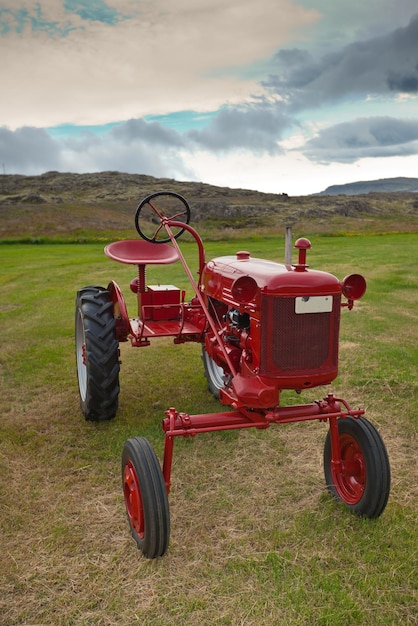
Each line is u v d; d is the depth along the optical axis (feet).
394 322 26.08
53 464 12.44
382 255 56.59
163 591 8.38
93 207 199.52
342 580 8.54
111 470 12.11
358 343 22.17
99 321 14.07
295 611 7.89
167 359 20.99
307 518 10.18
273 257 54.75
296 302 9.39
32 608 8.04
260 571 8.72
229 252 62.44
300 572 8.69
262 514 10.45
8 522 10.13
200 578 8.66
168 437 9.43
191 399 16.60
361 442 10.02
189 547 9.45
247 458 12.71
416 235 104.42
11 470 12.14
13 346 22.90
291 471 12.10
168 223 14.56
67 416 15.28
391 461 12.44
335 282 9.64
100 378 13.84
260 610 7.93
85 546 9.48
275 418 9.67
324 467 11.22
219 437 13.83
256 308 9.62
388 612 7.88
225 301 11.66
